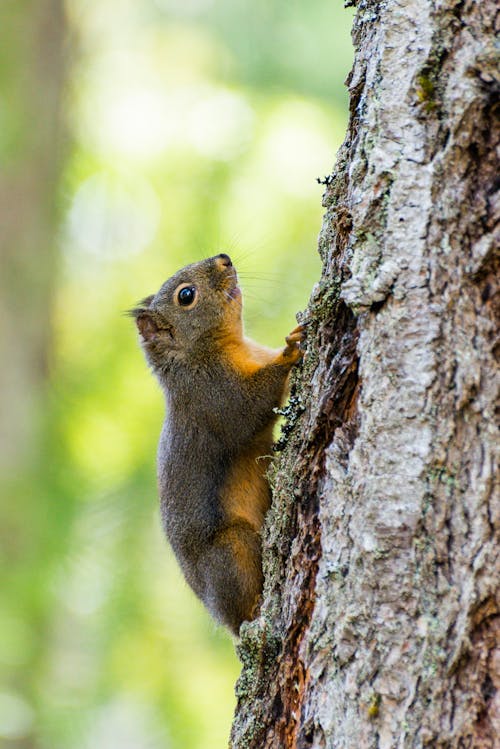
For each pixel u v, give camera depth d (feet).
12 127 52.90
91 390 51.13
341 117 53.72
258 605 27.35
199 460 29.89
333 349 20.45
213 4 55.83
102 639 46.73
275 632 20.40
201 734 45.03
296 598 19.84
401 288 17.92
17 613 43.73
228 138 53.47
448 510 16.88
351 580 17.63
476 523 16.65
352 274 18.72
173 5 57.47
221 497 29.48
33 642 44.01
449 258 17.63
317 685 17.93
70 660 46.96
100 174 54.80
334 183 21.62
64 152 55.98
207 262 32.12
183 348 31.19
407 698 16.63
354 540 17.71
